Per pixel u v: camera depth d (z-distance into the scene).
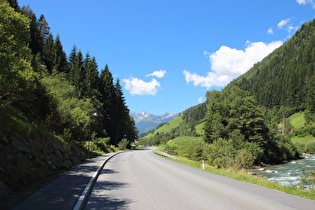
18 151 8.87
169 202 6.74
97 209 5.89
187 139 62.00
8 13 9.35
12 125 10.21
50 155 12.56
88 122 25.80
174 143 58.69
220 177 12.73
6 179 7.02
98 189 8.54
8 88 11.10
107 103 66.00
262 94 159.25
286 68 176.50
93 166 15.44
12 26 9.60
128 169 15.70
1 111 10.91
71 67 63.44
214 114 52.69
